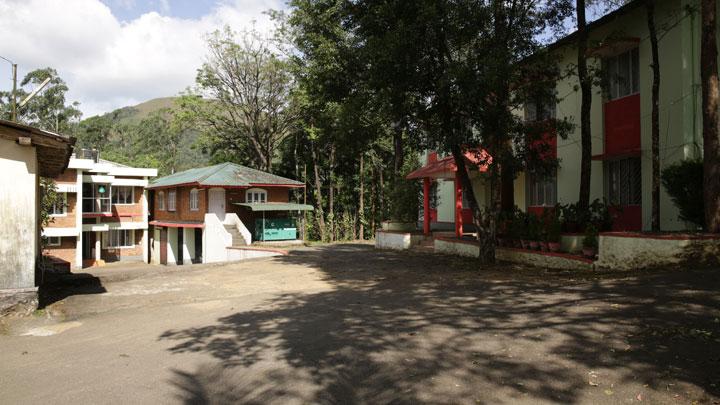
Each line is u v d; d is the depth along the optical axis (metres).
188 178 29.55
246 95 33.62
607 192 14.92
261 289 11.41
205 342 6.51
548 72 12.39
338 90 13.55
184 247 29.86
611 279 8.69
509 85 12.07
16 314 8.38
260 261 18.12
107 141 56.66
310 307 8.67
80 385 5.02
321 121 22.50
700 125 12.05
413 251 19.80
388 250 21.42
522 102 12.70
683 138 12.22
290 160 38.19
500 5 11.81
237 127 35.19
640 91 13.55
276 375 5.04
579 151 15.84
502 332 5.91
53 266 15.99
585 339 5.29
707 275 7.70
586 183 12.72
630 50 14.04
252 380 4.95
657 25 12.96
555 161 12.99
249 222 28.98
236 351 6.00
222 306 9.25
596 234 11.41
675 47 12.48
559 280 9.59
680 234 9.38
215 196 27.83
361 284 11.43
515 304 7.50
